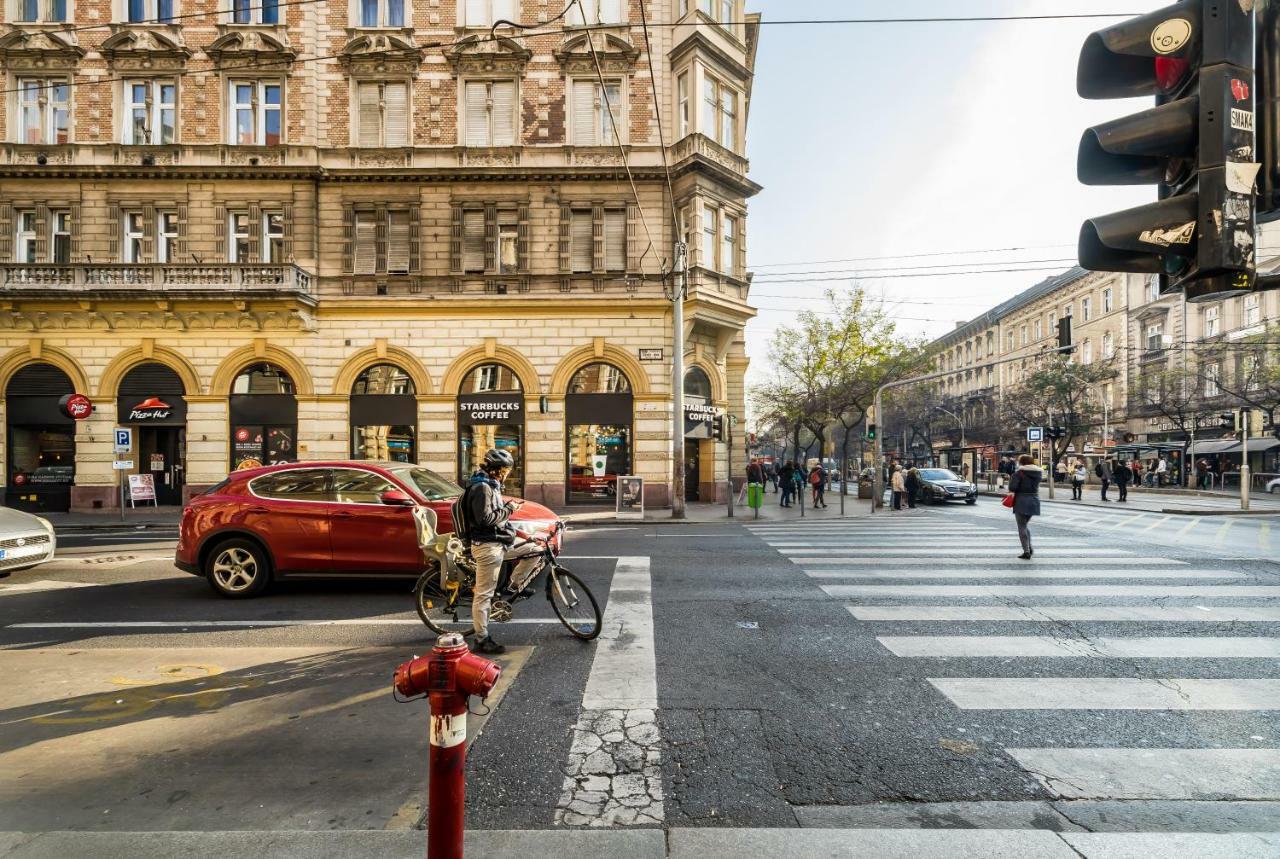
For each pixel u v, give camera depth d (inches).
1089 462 1669.5
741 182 770.2
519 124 762.8
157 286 708.0
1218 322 1348.4
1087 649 202.5
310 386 737.0
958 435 2174.0
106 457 725.9
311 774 125.1
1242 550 405.7
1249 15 79.2
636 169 753.6
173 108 755.4
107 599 283.1
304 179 741.3
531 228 759.7
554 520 306.5
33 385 730.8
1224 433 1373.0
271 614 256.5
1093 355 1715.1
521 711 156.9
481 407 749.3
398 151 754.2
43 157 736.3
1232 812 113.7
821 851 99.0
